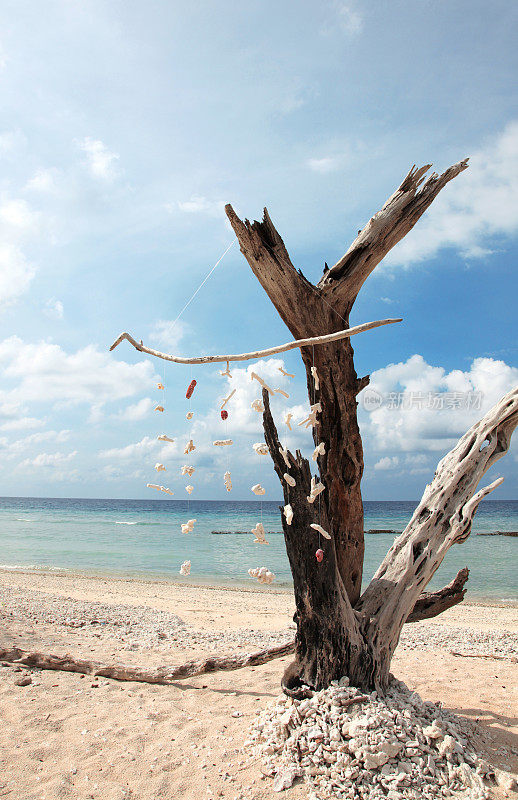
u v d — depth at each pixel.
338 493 4.09
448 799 2.90
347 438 4.09
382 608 3.96
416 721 3.43
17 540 31.09
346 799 2.89
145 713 4.11
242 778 3.12
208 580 17.78
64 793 2.95
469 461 4.27
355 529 4.13
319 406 3.66
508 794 2.99
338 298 4.13
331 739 3.22
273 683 4.98
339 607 3.66
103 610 9.31
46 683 4.76
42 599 10.11
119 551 26.28
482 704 4.54
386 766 3.08
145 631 7.64
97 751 3.46
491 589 16.73
